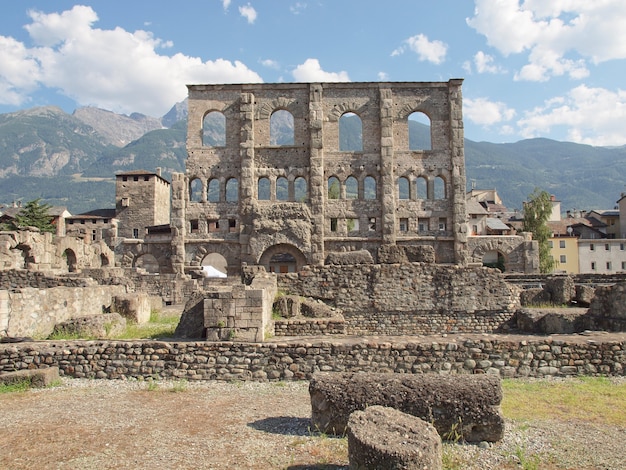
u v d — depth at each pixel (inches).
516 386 531.8
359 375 416.2
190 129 2071.9
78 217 3779.5
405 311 1034.1
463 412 382.0
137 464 348.8
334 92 2091.5
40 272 1174.3
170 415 454.0
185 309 779.4
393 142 2070.6
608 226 4574.3
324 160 2071.9
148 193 3784.5
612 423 426.6
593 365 571.5
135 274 1535.4
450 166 2074.3
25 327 763.4
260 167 2055.9
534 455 361.7
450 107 2078.0
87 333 770.8
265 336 719.7
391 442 303.9
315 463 349.4
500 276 1036.5
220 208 2058.3
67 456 362.3
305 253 1993.1
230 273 2027.6
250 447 377.4
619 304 745.0
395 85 2091.5
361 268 1039.6
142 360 596.1
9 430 413.7
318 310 938.7
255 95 2085.4
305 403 492.1
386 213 2027.6
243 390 543.8
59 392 533.6
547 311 898.1
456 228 2036.2
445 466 341.7
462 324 1030.4
